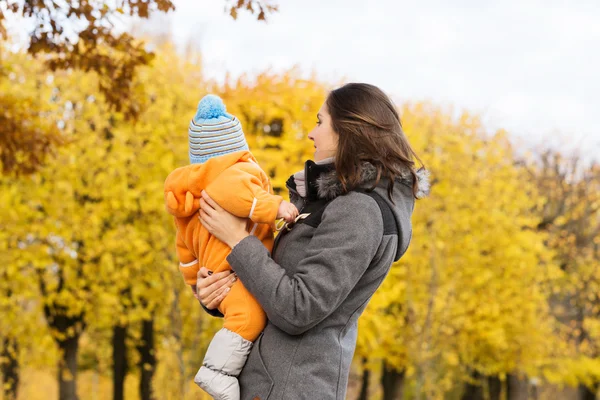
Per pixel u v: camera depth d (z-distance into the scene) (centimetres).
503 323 1717
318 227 195
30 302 1636
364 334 1334
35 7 557
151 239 1411
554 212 2209
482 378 2214
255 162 216
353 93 202
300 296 186
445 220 1568
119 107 671
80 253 1430
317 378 194
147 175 1391
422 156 1543
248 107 1275
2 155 779
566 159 2266
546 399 2688
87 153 1366
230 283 204
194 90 1459
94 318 1445
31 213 1332
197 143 212
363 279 197
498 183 1675
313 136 210
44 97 1320
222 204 201
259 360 197
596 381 2111
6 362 1706
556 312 2236
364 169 194
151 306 1461
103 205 1377
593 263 2125
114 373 1691
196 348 1328
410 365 1580
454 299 1577
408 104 1736
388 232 195
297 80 1271
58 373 1628
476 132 1727
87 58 633
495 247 1655
